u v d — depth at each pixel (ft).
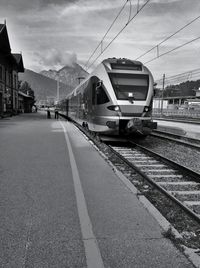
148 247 11.20
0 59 122.62
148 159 31.83
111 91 38.81
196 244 11.63
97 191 18.30
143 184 21.48
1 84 123.75
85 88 52.75
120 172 23.27
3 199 16.47
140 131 38.01
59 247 11.09
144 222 13.55
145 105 38.99
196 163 31.30
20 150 33.53
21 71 178.29
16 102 167.32
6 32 121.39
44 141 41.73
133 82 39.73
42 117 133.49
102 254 10.65
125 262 10.16
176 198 17.42
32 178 21.16
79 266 9.88
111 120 38.42
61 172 23.17
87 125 50.78
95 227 12.91
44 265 9.89
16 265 9.86
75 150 34.06
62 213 14.47
